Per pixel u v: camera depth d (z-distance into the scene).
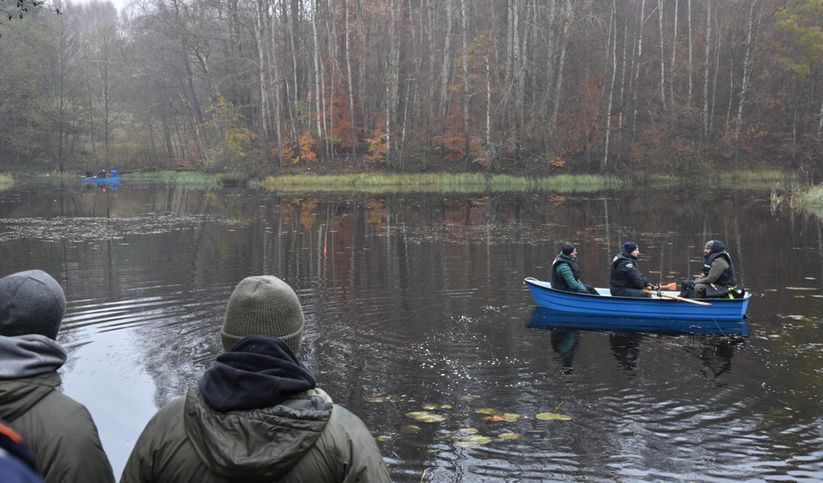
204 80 45.50
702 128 40.44
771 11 41.47
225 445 1.66
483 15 44.09
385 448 5.23
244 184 39.06
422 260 13.74
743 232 18.11
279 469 1.65
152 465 1.75
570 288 9.77
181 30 43.72
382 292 10.73
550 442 5.36
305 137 40.09
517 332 8.57
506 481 4.75
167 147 54.34
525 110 40.78
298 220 20.91
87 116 53.69
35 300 2.00
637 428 5.64
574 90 42.03
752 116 42.47
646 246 15.67
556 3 40.41
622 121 40.84
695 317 9.14
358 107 43.22
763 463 5.02
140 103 53.22
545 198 29.72
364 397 6.30
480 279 11.79
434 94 41.56
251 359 1.74
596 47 41.19
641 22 39.94
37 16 49.03
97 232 17.81
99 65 54.75
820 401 6.23
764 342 8.13
